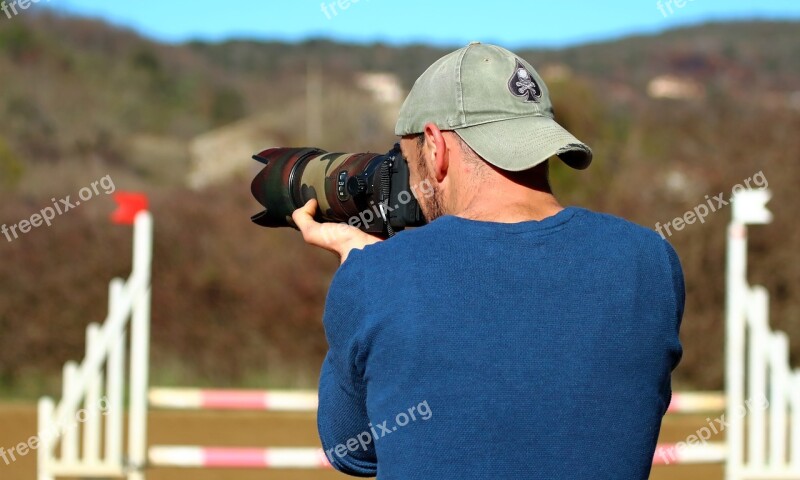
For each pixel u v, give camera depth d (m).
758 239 18.27
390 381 2.68
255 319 18.22
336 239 3.18
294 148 3.63
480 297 2.68
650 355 2.75
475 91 2.87
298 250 18.56
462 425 2.61
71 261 18.27
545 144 2.79
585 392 2.65
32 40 55.25
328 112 46.41
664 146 20.72
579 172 19.59
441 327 2.65
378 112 46.25
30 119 44.41
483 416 2.61
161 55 66.25
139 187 24.64
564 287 2.71
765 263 18.20
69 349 18.12
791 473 9.76
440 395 2.63
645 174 19.19
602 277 2.74
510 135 2.82
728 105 20.83
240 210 18.86
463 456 2.61
